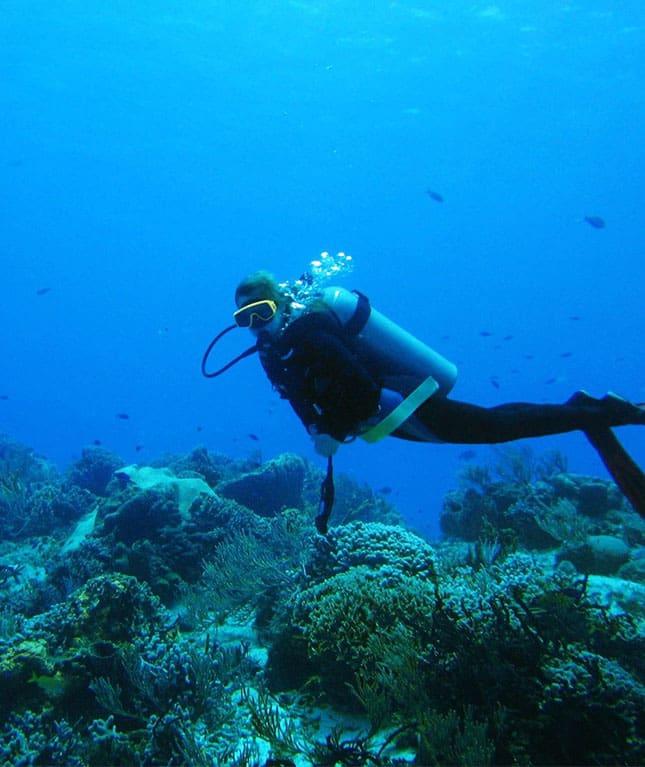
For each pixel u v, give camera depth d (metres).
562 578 5.50
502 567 6.77
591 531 9.77
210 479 14.22
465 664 4.39
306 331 3.26
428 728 3.99
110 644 5.65
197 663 5.41
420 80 52.84
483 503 11.02
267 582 7.67
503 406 3.67
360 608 5.57
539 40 44.31
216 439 121.62
